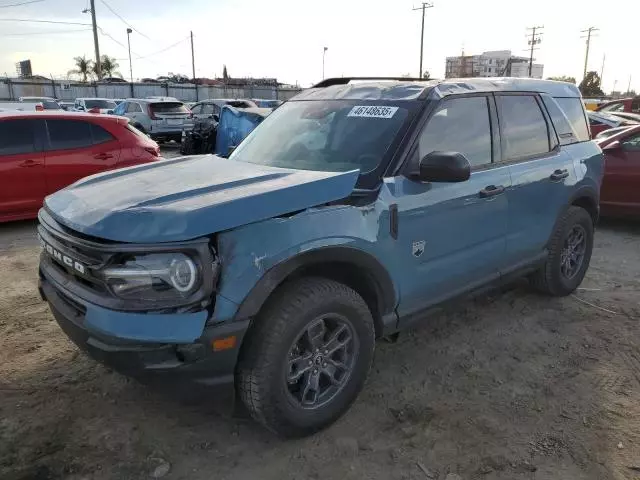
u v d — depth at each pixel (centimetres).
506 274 419
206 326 248
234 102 2200
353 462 283
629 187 738
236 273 252
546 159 442
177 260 242
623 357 395
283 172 315
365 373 317
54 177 755
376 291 319
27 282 534
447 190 346
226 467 279
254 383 270
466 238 368
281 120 409
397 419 319
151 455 285
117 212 254
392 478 272
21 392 339
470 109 380
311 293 280
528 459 285
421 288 345
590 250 515
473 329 438
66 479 266
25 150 736
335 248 284
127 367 249
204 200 261
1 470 270
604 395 346
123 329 242
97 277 254
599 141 785
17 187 731
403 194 320
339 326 299
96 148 786
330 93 405
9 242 681
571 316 464
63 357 383
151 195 276
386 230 310
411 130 334
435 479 271
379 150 331
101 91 4309
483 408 330
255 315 264
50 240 288
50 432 301
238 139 1070
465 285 384
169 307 243
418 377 365
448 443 298
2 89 4084
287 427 286
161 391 260
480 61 9269
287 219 268
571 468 279
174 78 6181
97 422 311
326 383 309
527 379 364
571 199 469
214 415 320
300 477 273
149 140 859
